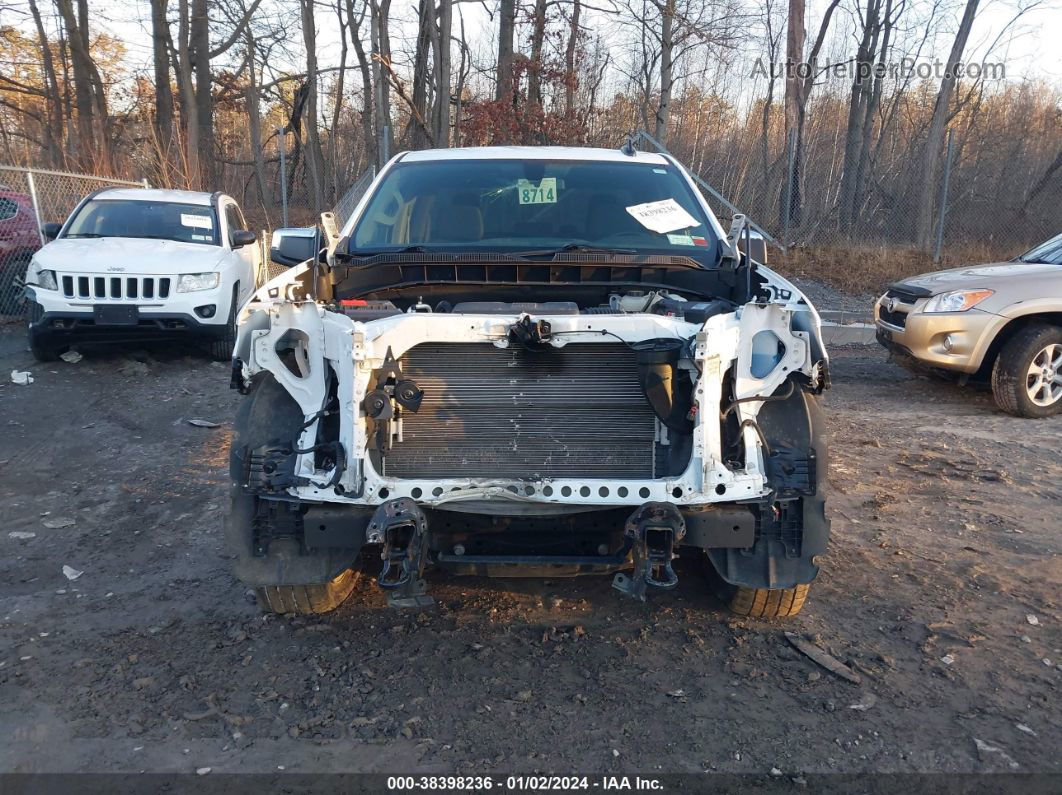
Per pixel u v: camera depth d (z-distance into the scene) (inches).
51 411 312.3
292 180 1177.4
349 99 1296.8
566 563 136.9
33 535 202.2
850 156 751.7
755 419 134.3
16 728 126.7
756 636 153.3
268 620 159.5
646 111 836.6
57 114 1077.8
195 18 947.3
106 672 141.8
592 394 132.9
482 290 169.6
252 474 132.7
